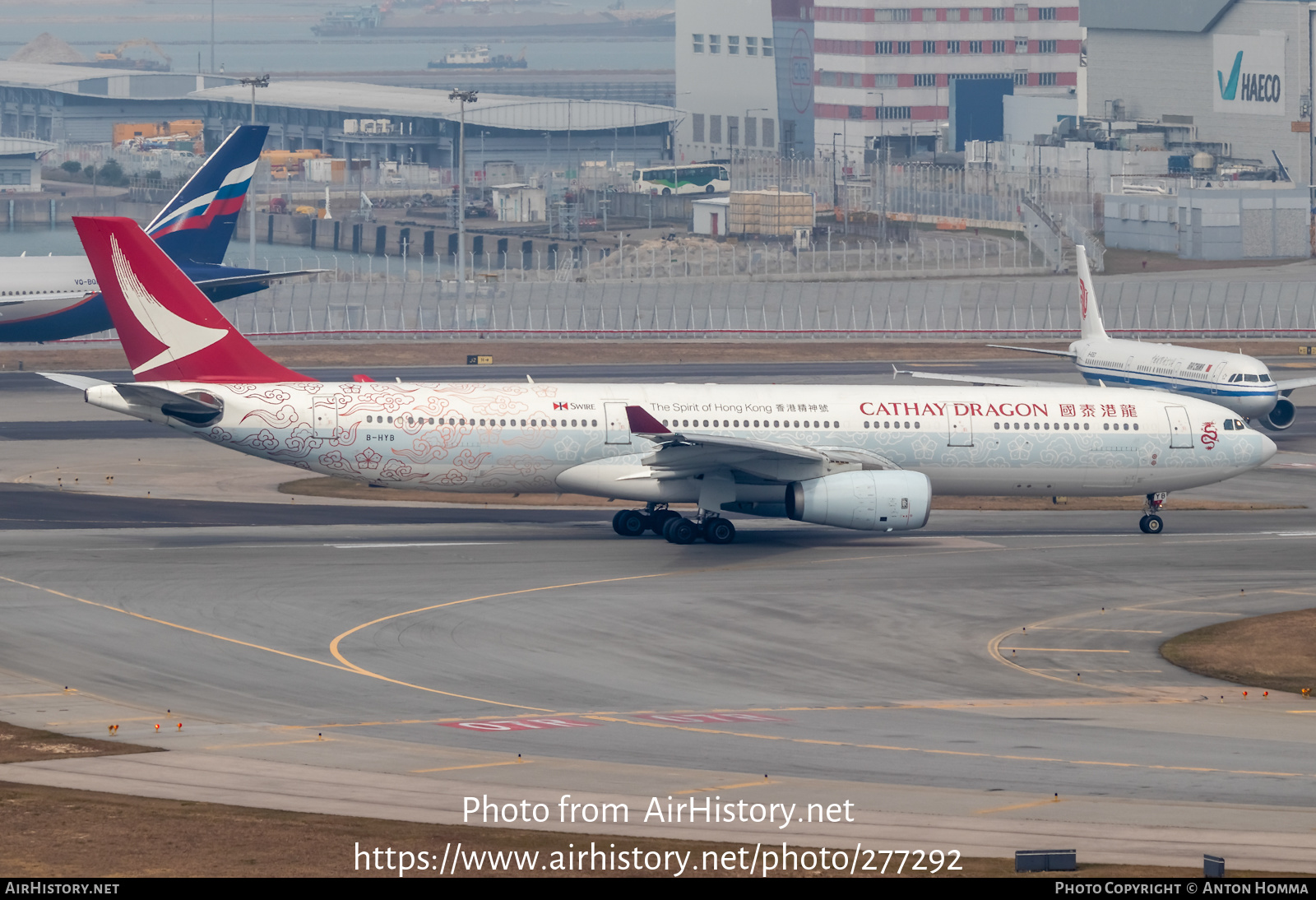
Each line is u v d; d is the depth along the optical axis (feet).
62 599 550.77
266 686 449.89
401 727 406.82
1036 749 391.45
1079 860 296.92
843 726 417.28
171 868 288.71
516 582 595.88
